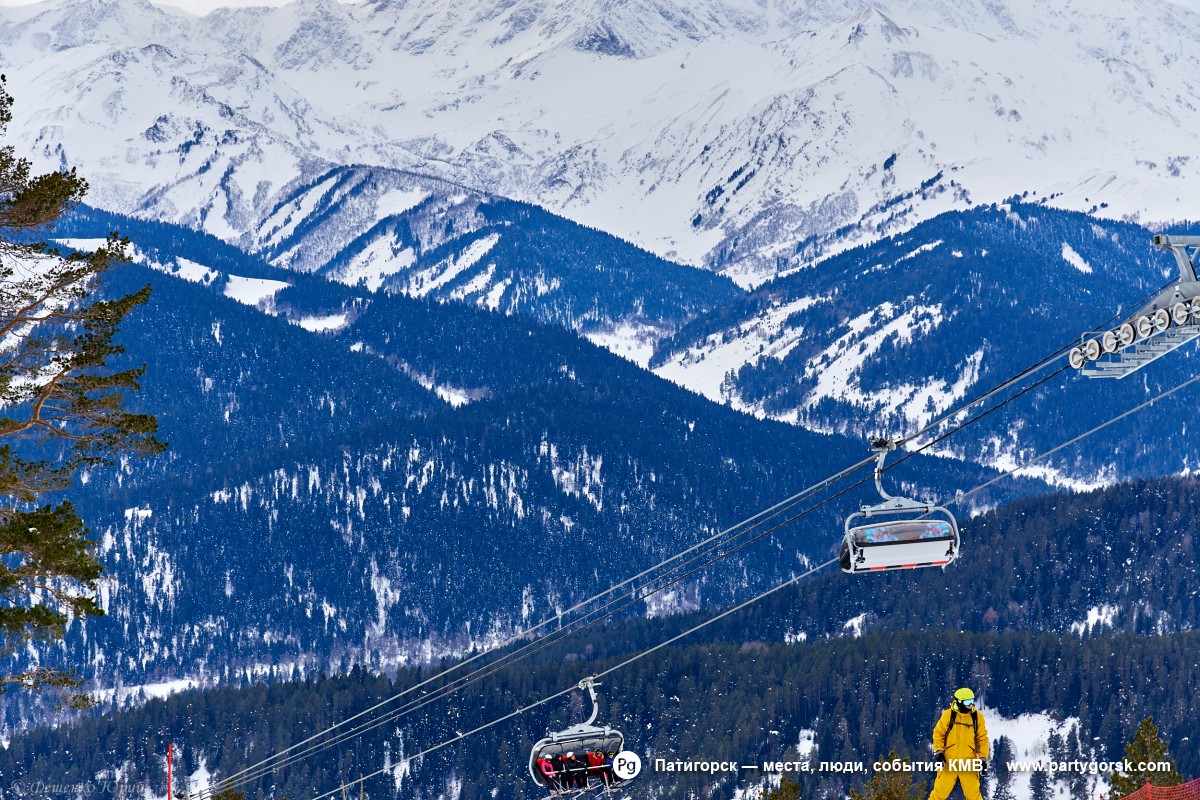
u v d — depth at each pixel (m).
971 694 62.28
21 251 80.06
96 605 78.62
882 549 66.19
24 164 79.44
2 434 80.00
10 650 76.19
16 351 80.62
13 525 74.69
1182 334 60.38
